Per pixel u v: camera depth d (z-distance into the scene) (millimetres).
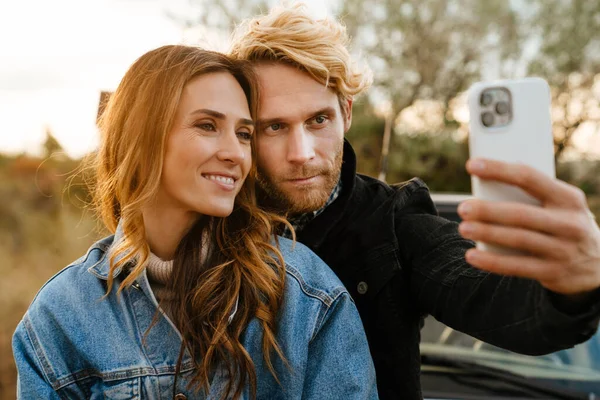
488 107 957
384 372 1554
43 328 1434
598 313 909
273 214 1545
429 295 1439
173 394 1389
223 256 1460
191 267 1455
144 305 1448
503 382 2039
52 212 6898
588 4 9289
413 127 9406
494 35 9445
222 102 1389
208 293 1407
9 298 5609
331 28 1624
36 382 1407
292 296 1422
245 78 1477
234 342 1368
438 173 9203
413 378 1557
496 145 949
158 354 1417
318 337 1408
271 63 1519
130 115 1421
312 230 1636
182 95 1380
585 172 9539
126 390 1388
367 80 1665
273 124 1521
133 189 1443
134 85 1434
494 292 1208
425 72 9297
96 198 1658
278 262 1462
